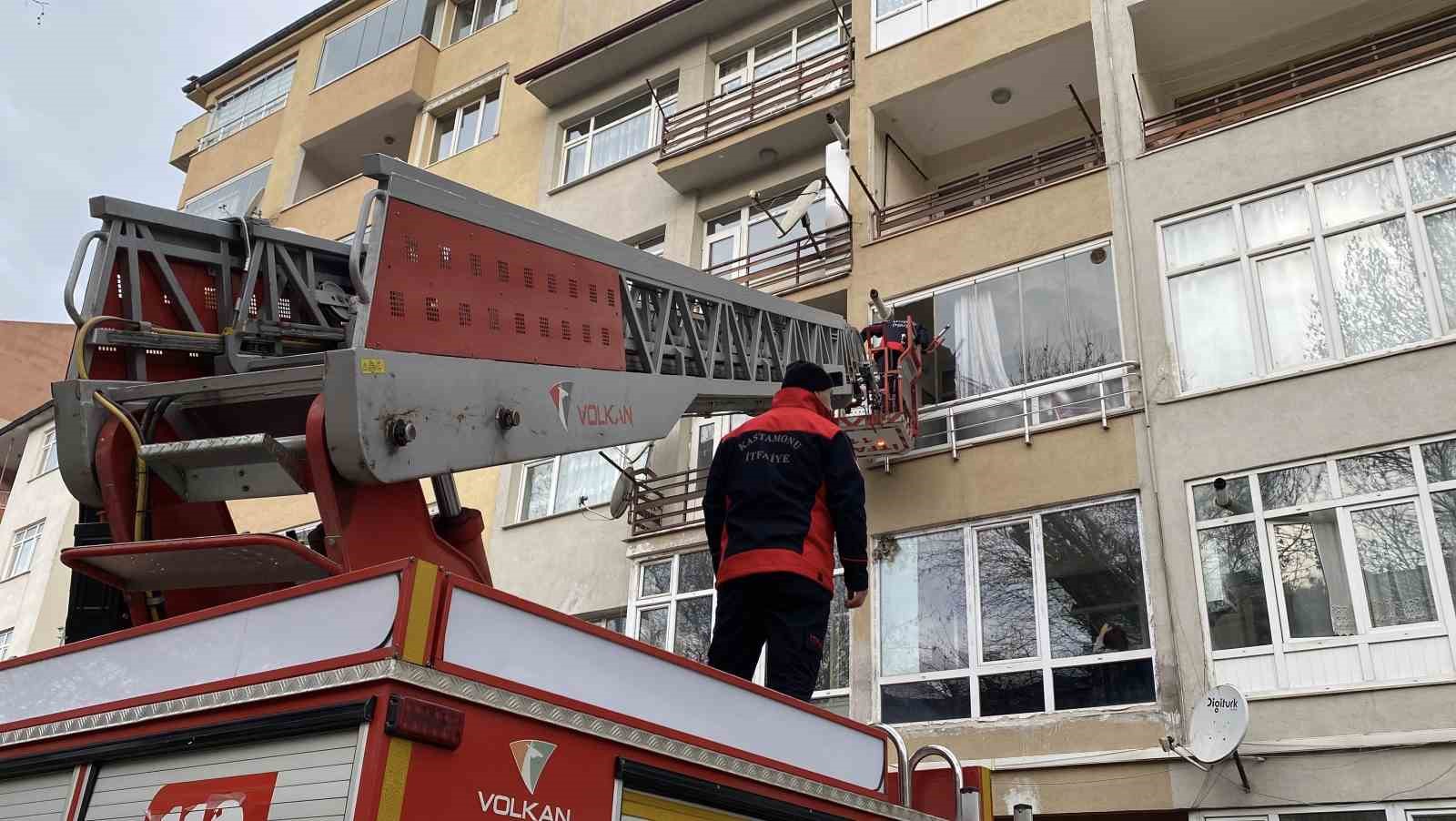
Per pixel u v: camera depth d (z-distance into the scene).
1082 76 15.64
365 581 2.76
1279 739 9.98
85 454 4.80
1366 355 11.05
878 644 12.66
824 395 5.61
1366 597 10.18
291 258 6.18
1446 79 11.66
